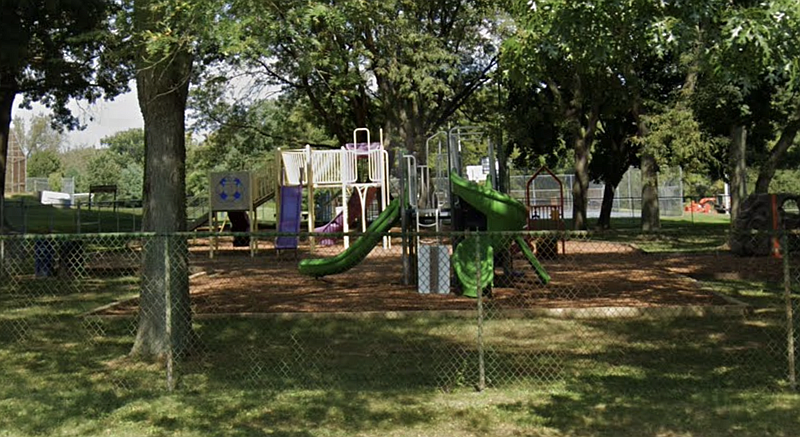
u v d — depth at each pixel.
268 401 5.86
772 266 14.66
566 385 6.20
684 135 20.81
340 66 8.77
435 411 5.51
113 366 7.23
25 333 9.08
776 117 18.94
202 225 28.53
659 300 10.49
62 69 19.75
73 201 49.03
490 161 14.78
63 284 14.24
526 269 15.26
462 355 7.45
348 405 5.71
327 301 11.32
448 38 26.95
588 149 26.50
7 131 18.94
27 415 5.64
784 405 5.48
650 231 6.79
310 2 7.40
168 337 6.31
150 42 6.79
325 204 34.38
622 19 7.81
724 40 7.36
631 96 22.97
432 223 16.56
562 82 22.25
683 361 7.01
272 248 23.89
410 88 24.38
